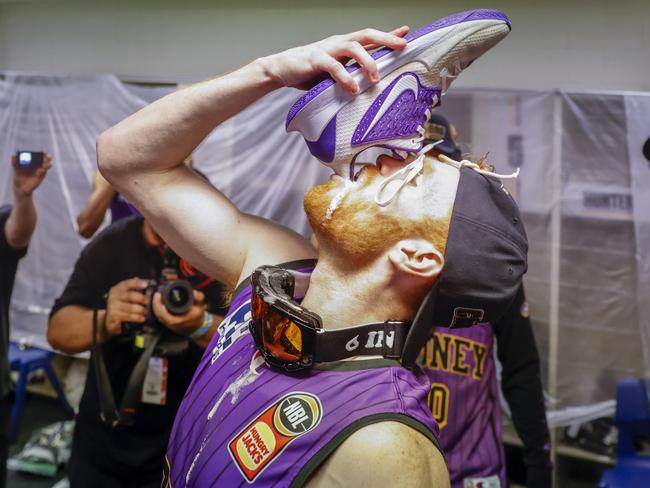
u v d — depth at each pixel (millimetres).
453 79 667
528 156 2393
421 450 571
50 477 2686
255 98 715
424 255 620
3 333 2072
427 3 2682
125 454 1891
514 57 2650
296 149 2455
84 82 2592
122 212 2367
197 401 708
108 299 1924
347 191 645
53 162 2594
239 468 605
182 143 751
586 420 2422
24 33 3309
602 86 2576
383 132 632
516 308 1572
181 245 792
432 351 1415
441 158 694
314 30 2848
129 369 1972
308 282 720
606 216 2363
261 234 796
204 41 3014
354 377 611
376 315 644
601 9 2557
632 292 2355
